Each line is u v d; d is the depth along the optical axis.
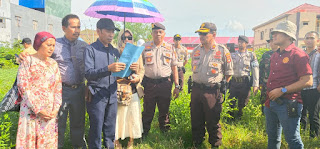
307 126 4.62
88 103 3.07
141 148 3.74
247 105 5.47
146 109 4.23
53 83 2.73
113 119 3.24
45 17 37.47
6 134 2.94
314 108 4.20
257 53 10.91
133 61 2.95
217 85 3.61
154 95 4.18
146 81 4.21
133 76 3.52
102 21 2.96
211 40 3.64
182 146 3.85
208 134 4.06
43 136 2.71
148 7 3.16
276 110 2.93
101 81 3.02
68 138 3.70
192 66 3.78
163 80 4.17
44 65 2.65
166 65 4.18
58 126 3.09
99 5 2.98
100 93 3.03
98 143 3.09
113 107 3.20
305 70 2.68
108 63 3.05
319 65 4.11
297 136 2.84
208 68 3.58
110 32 2.98
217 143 3.75
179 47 7.12
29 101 2.49
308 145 3.82
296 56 2.76
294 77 2.81
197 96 3.70
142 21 3.84
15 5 30.58
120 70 2.78
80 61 3.16
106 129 3.23
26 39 6.84
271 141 3.17
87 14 3.58
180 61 6.90
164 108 4.32
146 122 4.20
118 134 3.60
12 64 17.42
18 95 2.63
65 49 3.05
